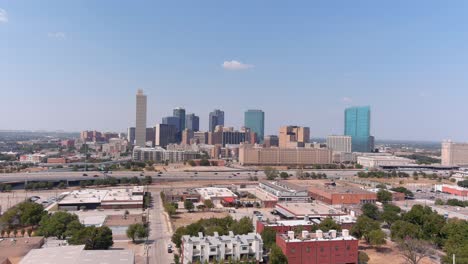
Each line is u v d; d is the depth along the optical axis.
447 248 180.00
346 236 178.00
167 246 199.12
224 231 191.88
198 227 192.88
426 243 189.25
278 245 172.88
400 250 195.62
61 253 151.25
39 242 181.00
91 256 147.12
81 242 179.00
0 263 150.38
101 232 184.38
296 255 166.12
